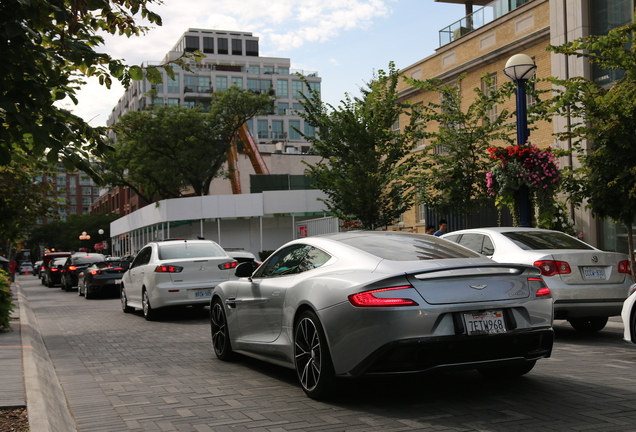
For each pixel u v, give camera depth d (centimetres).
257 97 5222
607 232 1772
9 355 782
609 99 1174
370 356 499
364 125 1930
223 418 513
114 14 561
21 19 438
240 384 651
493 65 2272
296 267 637
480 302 510
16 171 945
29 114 431
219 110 5156
